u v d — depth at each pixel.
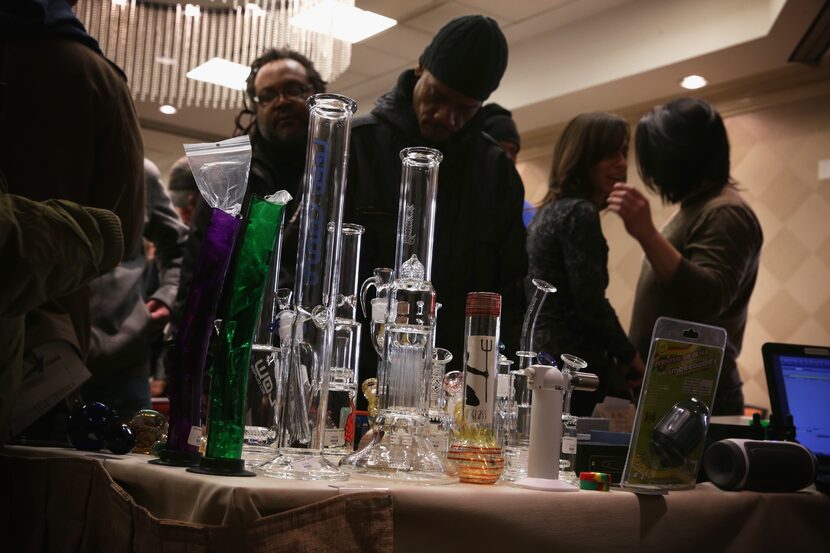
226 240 1.11
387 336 1.13
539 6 5.21
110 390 2.55
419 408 1.12
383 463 1.07
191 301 1.10
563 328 2.19
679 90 5.36
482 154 2.06
